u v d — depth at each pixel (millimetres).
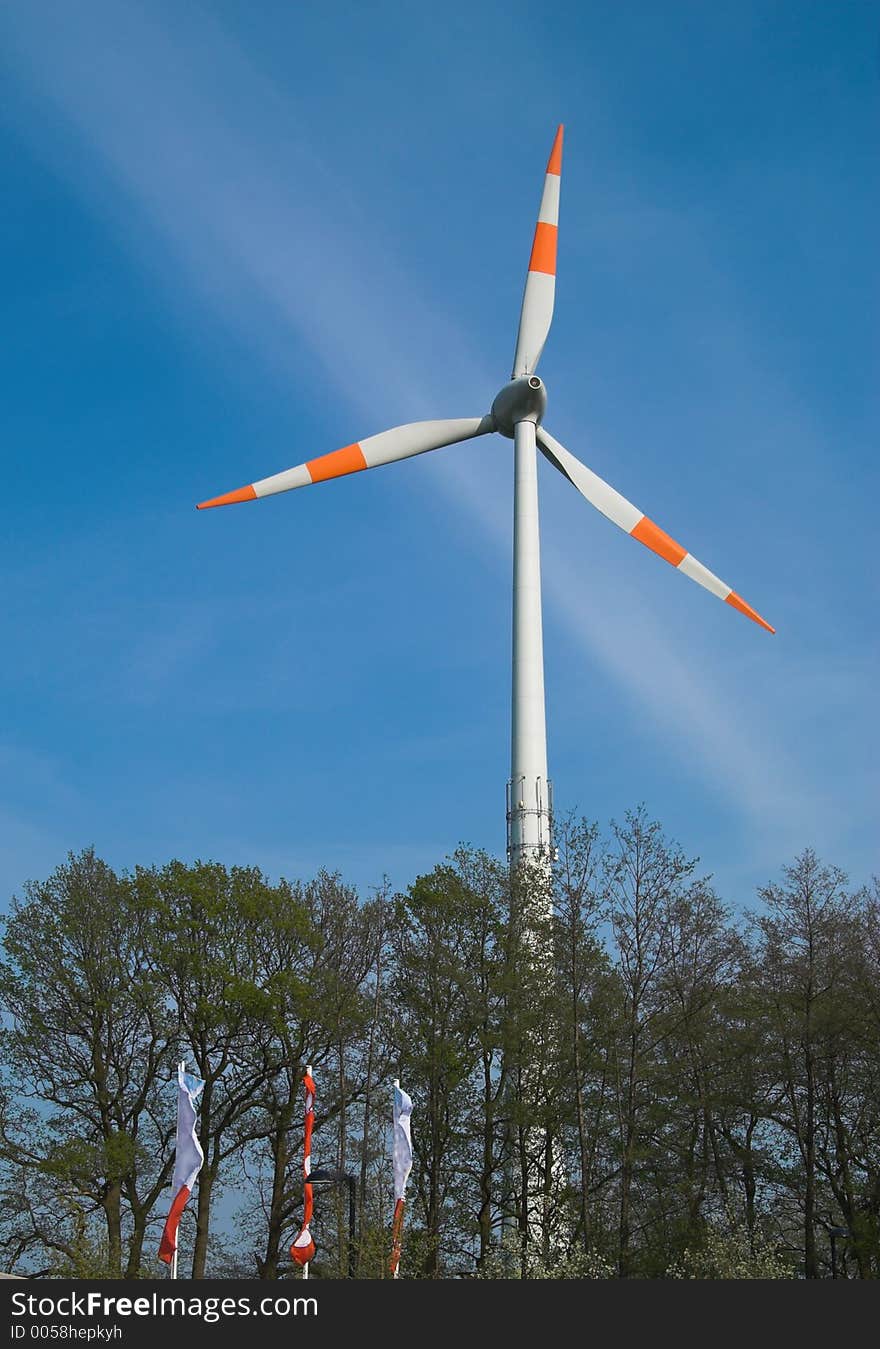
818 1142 54344
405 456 70125
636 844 53938
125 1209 58469
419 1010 55250
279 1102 60281
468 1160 53219
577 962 53000
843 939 54875
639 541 70438
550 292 74000
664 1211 50625
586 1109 51781
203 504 66125
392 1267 46500
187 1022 60719
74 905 61250
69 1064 59844
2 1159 56375
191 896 62031
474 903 56062
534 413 70250
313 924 63562
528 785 64125
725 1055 54594
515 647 67188
